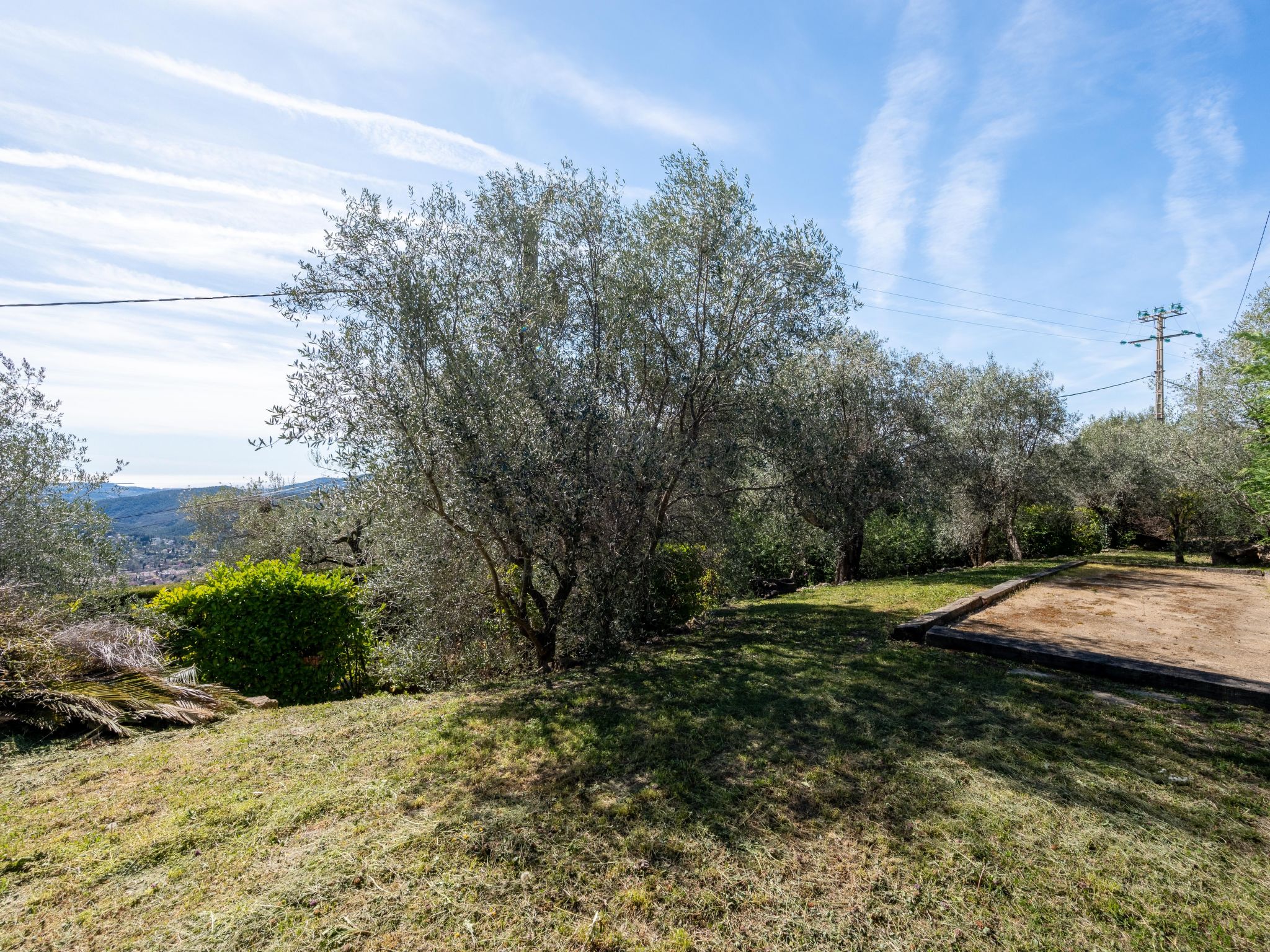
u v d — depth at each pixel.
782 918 2.27
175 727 4.36
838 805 3.03
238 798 3.18
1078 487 15.64
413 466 4.80
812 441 7.07
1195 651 5.53
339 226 5.10
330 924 2.24
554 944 2.14
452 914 2.29
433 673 5.98
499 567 6.21
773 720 4.16
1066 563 13.24
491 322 5.61
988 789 3.17
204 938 2.18
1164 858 2.60
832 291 6.86
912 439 12.24
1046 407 14.70
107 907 2.35
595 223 6.24
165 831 2.85
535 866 2.57
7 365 7.06
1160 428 15.65
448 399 4.93
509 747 3.78
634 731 4.01
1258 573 11.74
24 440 7.05
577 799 3.11
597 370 6.16
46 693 4.25
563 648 6.47
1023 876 2.49
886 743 3.75
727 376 6.46
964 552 16.64
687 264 6.55
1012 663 5.50
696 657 5.97
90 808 3.11
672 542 7.06
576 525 5.53
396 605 6.29
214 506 16.30
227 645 5.96
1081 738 3.81
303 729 4.23
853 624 7.36
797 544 10.79
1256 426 11.82
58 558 6.98
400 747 3.84
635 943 2.15
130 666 4.89
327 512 5.31
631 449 5.66
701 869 2.54
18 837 2.83
